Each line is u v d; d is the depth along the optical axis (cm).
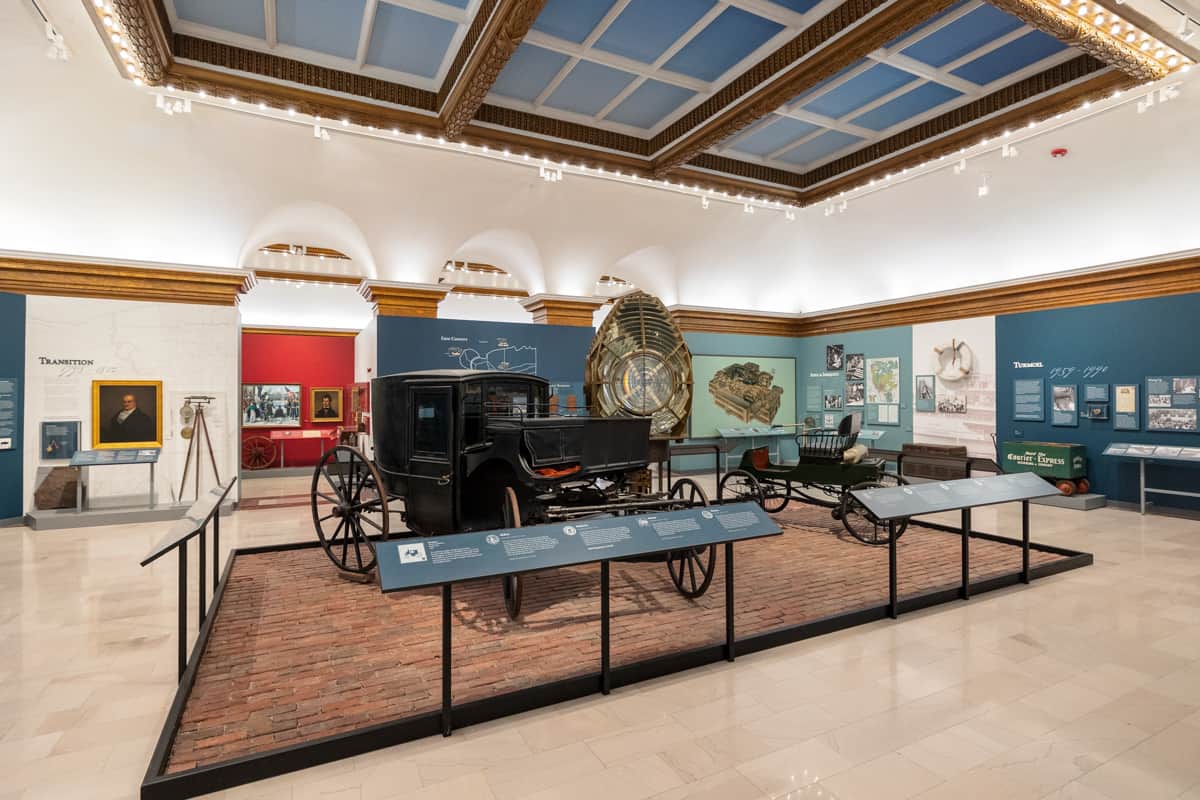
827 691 383
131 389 943
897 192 1151
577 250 1244
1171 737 331
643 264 1381
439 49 768
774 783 292
